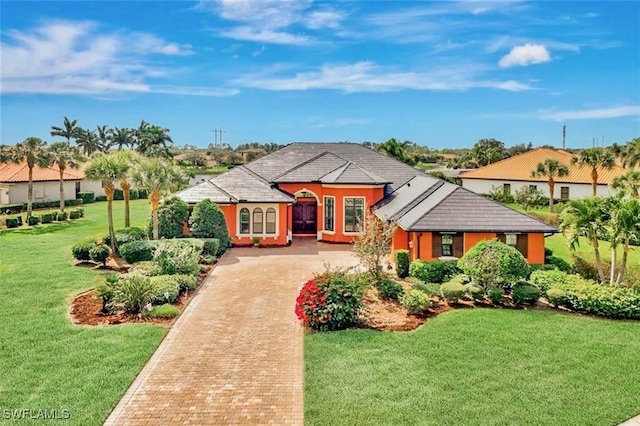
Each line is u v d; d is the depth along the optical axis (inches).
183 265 860.0
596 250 772.6
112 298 685.9
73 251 987.9
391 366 505.7
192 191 1267.2
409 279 878.4
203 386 478.3
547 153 2348.7
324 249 1243.2
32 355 529.7
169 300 724.7
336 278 647.8
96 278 856.3
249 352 561.3
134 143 4072.3
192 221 1144.2
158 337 590.9
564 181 2063.2
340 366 506.6
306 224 1445.6
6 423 402.3
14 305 698.2
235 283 871.1
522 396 444.5
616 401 437.7
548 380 474.9
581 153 1830.7
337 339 580.4
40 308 686.5
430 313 685.9
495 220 932.0
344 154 1583.4
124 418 418.9
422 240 919.7
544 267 876.6
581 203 767.7
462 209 959.0
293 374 506.3
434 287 798.5
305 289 645.3
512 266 716.0
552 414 416.2
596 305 673.0
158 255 881.5
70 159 1873.8
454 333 593.6
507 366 504.7
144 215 1876.2
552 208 1871.3
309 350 549.3
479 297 724.0
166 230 1131.3
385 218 1081.4
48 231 1460.4
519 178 2220.7
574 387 462.3
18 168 2043.6
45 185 2086.6
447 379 476.4
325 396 445.4
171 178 1155.3
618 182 1515.7
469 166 3358.8
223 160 3737.7
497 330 604.7
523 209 1959.9
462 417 410.3
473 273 736.3
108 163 1027.3
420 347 553.6
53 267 942.4
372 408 425.1
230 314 694.5
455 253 925.2
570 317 663.8
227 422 415.8
